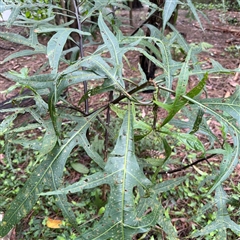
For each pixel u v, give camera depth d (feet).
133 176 1.01
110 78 1.16
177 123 1.58
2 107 2.87
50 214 2.10
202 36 5.12
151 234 1.92
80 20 1.78
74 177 2.41
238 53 4.43
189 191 2.22
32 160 2.53
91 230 0.94
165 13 1.28
